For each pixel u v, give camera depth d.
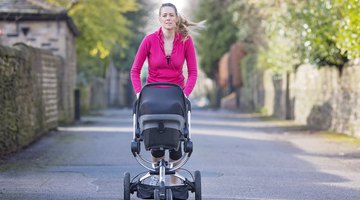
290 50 30.84
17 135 17.98
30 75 20.45
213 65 77.56
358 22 19.09
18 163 15.47
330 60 25.03
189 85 8.98
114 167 14.88
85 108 48.44
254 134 26.23
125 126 29.88
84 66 47.12
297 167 15.42
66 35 31.84
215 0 73.75
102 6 37.34
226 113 54.84
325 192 11.69
